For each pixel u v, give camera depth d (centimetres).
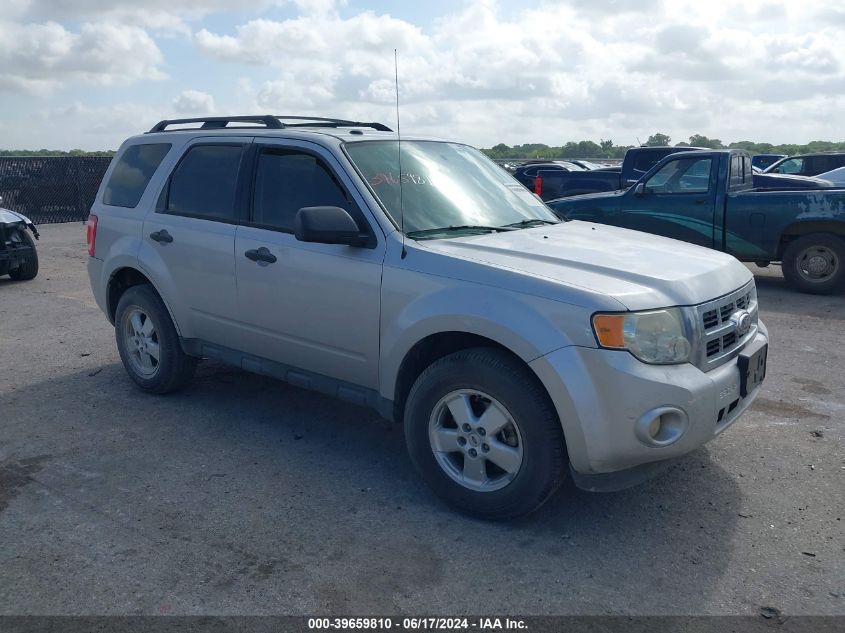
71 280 1112
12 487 430
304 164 465
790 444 483
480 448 384
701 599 324
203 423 525
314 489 427
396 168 463
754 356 400
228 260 489
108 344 735
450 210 457
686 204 1014
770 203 961
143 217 553
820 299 944
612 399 343
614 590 331
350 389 446
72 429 516
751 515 395
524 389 362
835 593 328
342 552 361
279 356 480
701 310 368
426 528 383
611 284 360
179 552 361
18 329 803
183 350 550
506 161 2934
